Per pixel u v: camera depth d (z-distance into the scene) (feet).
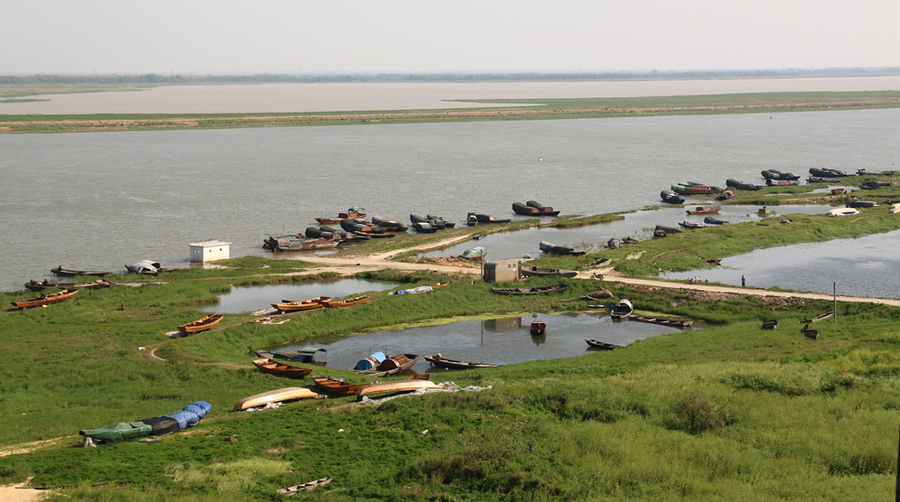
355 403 187.42
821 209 523.70
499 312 300.81
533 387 190.80
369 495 133.90
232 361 237.45
